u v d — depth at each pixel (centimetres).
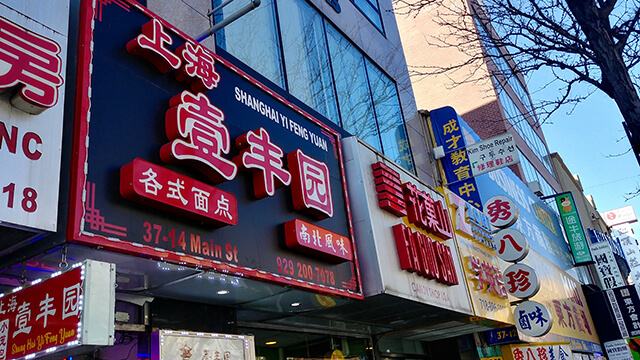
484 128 2673
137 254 486
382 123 1440
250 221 650
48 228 422
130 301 619
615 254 3394
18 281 541
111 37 555
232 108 703
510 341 1421
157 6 808
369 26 1582
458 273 1166
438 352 1402
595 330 2617
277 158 714
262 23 1091
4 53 431
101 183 478
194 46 651
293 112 840
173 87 612
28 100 429
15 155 419
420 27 3070
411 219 1035
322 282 736
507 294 1411
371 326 1086
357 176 930
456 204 1290
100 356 583
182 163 566
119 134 517
